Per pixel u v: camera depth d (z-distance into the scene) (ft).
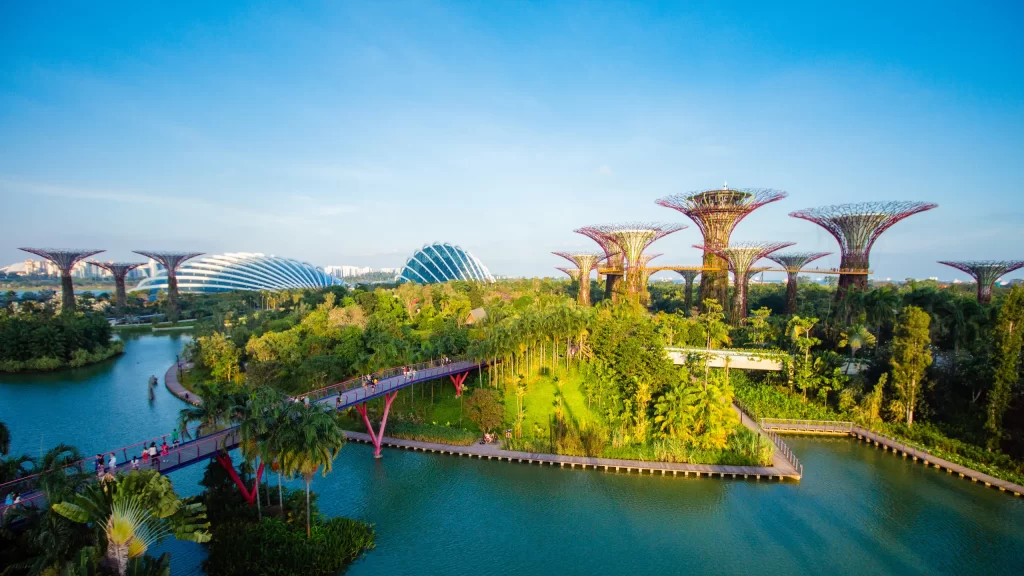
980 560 131.13
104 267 638.12
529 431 203.92
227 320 444.96
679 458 180.24
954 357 230.27
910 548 135.85
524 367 266.36
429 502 156.56
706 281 409.28
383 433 203.31
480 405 202.28
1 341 335.06
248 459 124.26
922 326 209.15
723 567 127.85
